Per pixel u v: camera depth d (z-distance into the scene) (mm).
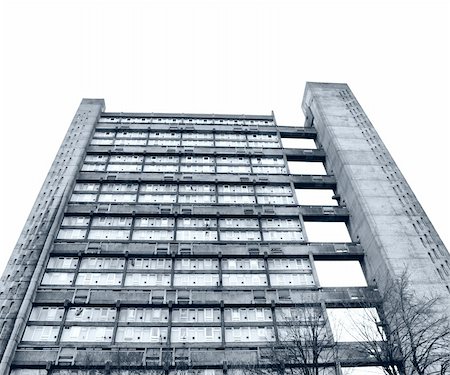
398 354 27734
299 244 42375
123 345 33156
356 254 41625
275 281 39125
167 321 35219
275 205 46531
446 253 38969
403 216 42312
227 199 47562
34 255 38625
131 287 37375
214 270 39594
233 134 57781
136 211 44406
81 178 47844
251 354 32781
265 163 52938
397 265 37625
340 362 31766
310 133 58594
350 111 57438
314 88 61781
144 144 54656
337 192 49969
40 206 43531
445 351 30875
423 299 34344
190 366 31906
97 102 60906
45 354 32062
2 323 33250
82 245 40406
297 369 30359
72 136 53406
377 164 48594
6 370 30531
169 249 40625
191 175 49438
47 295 35938
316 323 29094
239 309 36594
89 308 35750
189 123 59000
